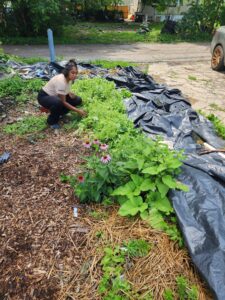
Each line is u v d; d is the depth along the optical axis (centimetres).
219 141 419
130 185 284
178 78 786
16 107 521
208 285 204
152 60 1022
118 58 1041
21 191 309
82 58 1027
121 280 218
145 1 2409
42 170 340
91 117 440
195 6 1625
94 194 288
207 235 237
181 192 274
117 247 239
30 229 262
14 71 713
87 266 230
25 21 1409
